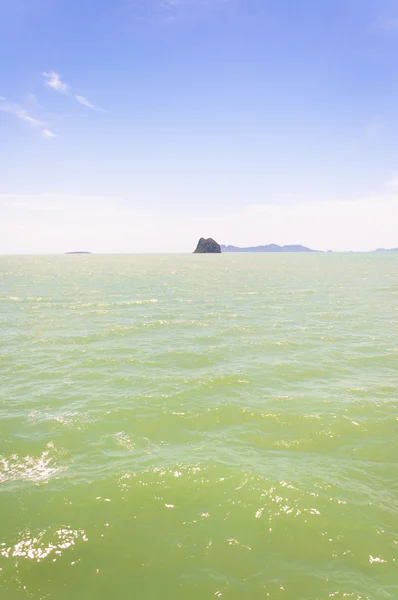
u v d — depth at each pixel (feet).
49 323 89.71
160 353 64.69
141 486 28.40
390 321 92.43
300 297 137.49
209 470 30.50
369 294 144.77
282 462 32.27
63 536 23.54
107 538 23.52
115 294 148.25
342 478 30.09
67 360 60.59
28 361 60.03
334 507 26.37
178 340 73.92
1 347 68.28
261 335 78.02
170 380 51.57
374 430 38.01
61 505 26.32
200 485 28.60
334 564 21.81
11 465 31.55
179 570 21.29
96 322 91.04
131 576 20.88
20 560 21.74
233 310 109.09
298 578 20.79
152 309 111.04
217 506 26.40
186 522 24.94
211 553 22.48
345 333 79.66
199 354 64.08
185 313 104.06
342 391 47.93
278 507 26.30
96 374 54.08
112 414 41.16
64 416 40.60
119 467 31.07
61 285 187.01
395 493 28.43
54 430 37.58
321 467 31.63
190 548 22.82
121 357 62.28
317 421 39.65
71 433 36.99
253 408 42.75
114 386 49.55
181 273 281.33
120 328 84.12
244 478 29.48
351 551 22.71
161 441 35.81
